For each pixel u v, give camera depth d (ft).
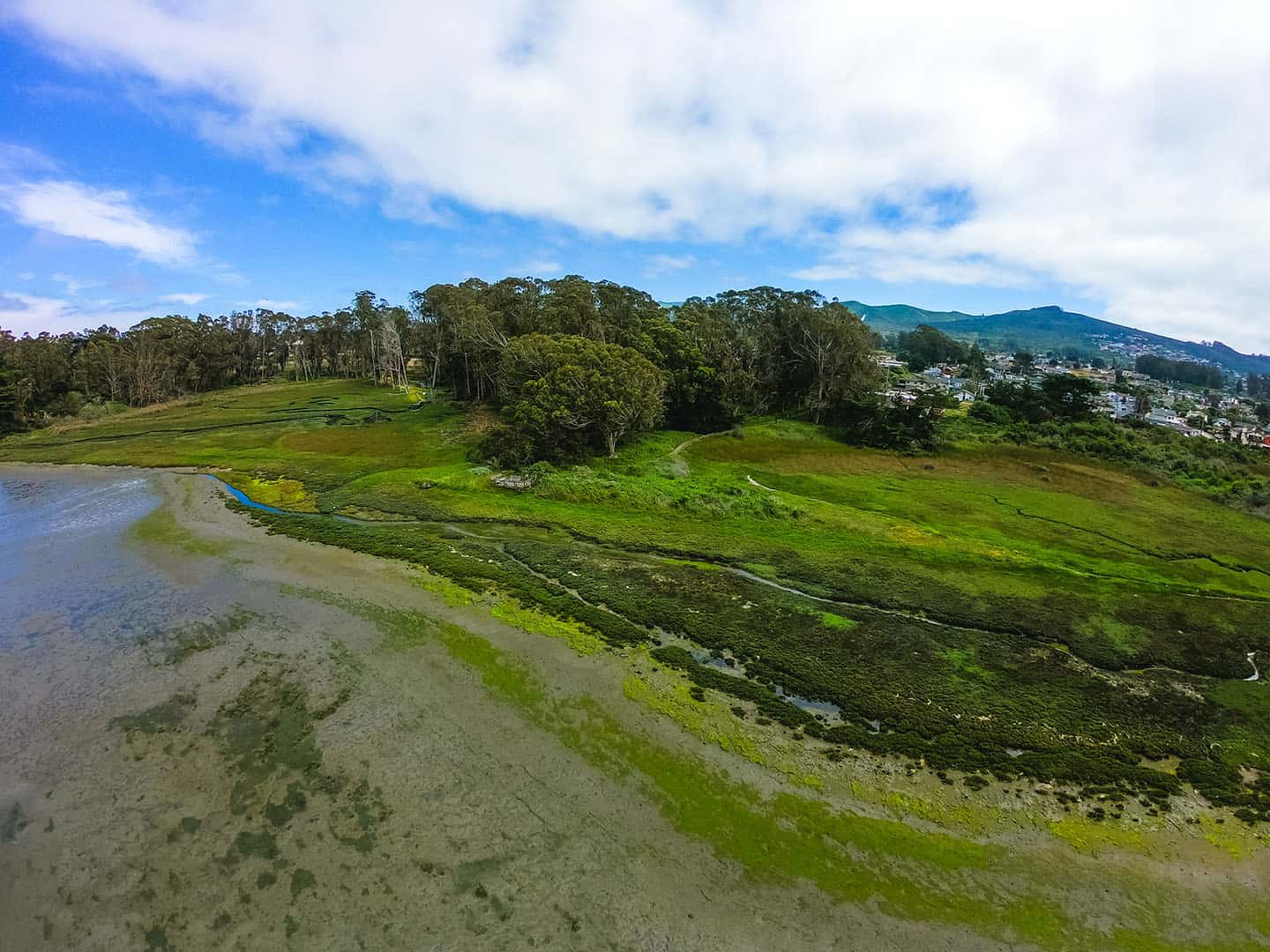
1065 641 78.59
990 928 41.32
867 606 86.53
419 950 38.40
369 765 53.57
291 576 91.66
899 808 50.85
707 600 85.61
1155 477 176.14
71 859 43.96
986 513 136.46
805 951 39.37
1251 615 88.74
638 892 42.83
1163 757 57.88
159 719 59.21
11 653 70.38
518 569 95.45
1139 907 43.11
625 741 57.57
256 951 38.09
